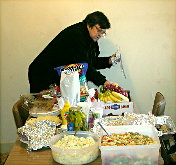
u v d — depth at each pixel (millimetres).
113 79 3295
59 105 2072
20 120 2084
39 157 1491
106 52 3227
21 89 3295
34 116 2055
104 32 2691
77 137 1550
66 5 3098
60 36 2736
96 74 2676
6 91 3295
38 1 3086
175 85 3322
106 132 1586
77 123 1656
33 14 3115
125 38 3191
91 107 1955
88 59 2721
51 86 2562
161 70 3283
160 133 1603
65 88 2020
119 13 3121
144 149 1375
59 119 1955
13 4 3084
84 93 2111
